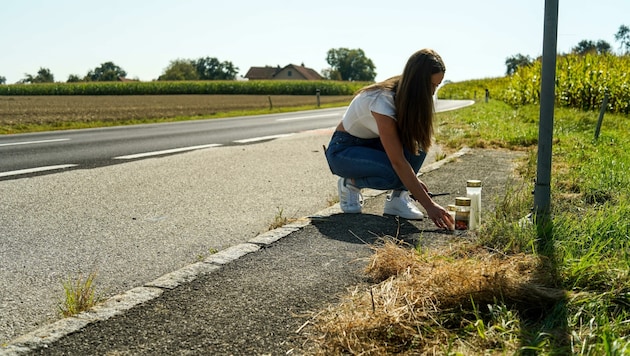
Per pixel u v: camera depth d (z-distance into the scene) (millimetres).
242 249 3469
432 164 7031
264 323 2406
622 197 4203
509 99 26000
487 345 2053
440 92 61531
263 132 13289
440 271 2553
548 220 3369
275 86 68000
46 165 7527
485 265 2580
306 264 3184
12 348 2176
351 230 3932
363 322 2207
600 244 2992
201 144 10289
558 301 2301
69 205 5133
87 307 2682
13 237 4070
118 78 152500
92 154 8734
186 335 2299
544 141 3479
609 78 17297
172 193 5703
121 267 3426
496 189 5352
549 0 3381
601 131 10719
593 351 1889
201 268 3119
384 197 5137
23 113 24656
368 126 4113
